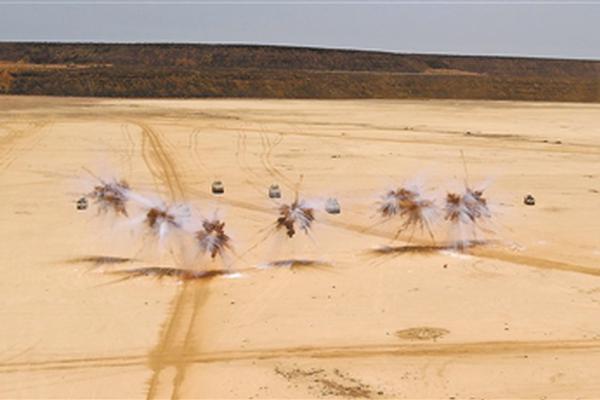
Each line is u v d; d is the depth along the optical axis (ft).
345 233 120.78
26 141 221.25
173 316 85.92
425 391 68.49
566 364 74.23
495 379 70.95
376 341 79.41
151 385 69.36
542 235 121.49
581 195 153.38
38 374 71.46
